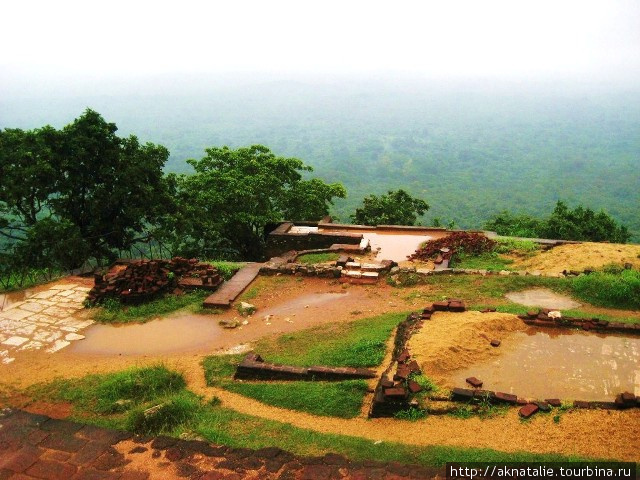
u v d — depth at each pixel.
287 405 8.02
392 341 9.77
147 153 19.72
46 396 8.94
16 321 12.33
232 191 22.48
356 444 6.54
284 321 12.05
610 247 15.72
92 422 7.82
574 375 7.88
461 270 14.26
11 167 17.86
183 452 6.13
